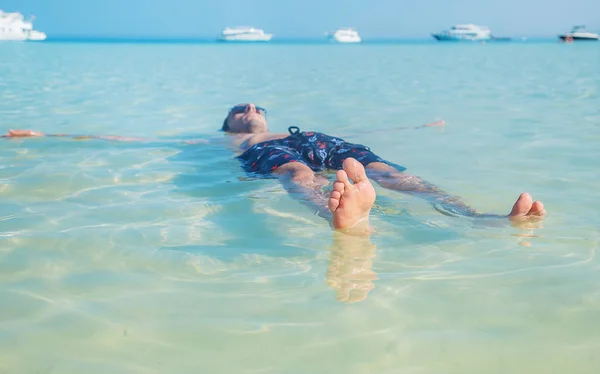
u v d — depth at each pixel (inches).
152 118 322.3
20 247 122.7
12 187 168.4
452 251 120.6
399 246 123.8
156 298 100.2
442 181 181.0
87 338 87.5
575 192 165.6
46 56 1073.5
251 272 110.9
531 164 202.2
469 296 99.7
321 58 1119.6
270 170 179.9
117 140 241.6
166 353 83.3
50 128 281.7
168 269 112.4
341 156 187.6
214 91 466.9
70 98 405.4
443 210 147.6
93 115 329.1
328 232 132.6
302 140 193.2
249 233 132.4
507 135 259.8
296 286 104.3
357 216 129.6
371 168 178.7
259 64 884.0
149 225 137.6
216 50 1718.8
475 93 446.6
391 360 80.9
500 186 174.2
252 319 92.6
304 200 153.6
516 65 837.2
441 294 100.6
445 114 332.5
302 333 88.2
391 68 784.9
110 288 104.1
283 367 79.4
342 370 78.6
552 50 1599.4
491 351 82.7
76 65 801.6
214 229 135.1
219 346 84.9
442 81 561.0
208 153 218.4
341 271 110.8
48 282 106.7
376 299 99.0
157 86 502.3
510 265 112.9
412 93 452.1
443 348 83.7
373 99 413.4
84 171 187.8
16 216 143.0
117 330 89.6
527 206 135.6
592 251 119.8
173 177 182.9
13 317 93.7
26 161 199.8
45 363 81.0
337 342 85.7
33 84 501.7
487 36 4306.1
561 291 101.2
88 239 127.6
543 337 86.3
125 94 436.8
